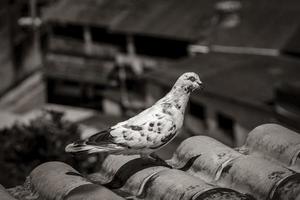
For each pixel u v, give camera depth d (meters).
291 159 6.19
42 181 6.12
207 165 6.17
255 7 25.86
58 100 30.19
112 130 5.90
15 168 13.32
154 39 27.22
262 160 5.91
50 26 30.70
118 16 28.86
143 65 27.81
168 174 5.88
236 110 19.38
